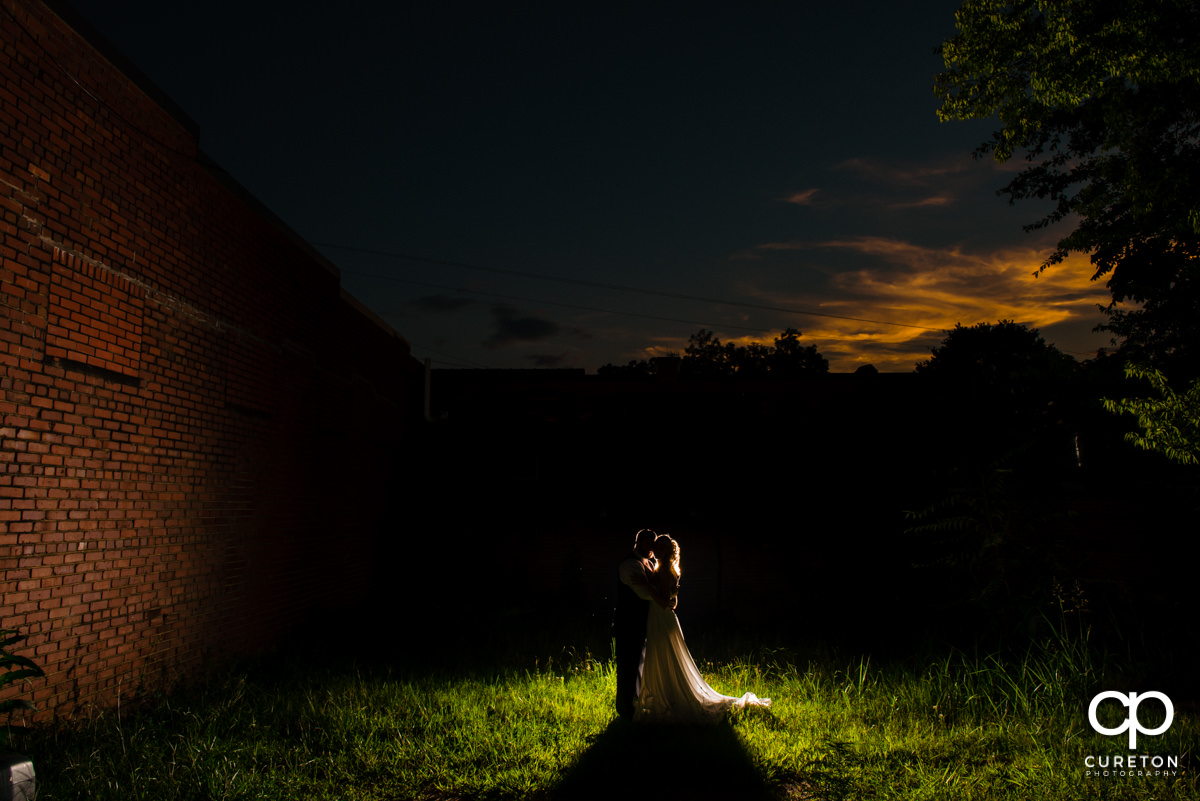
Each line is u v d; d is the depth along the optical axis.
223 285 8.49
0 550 5.36
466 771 5.32
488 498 17.39
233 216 8.77
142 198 7.03
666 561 6.62
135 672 6.74
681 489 16.81
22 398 5.59
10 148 5.50
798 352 44.94
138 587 6.84
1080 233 10.10
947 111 10.09
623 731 6.20
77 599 6.07
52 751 5.32
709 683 7.86
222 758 5.36
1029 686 7.20
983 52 9.35
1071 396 10.37
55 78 5.96
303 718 6.46
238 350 8.83
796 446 16.64
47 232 5.85
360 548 13.55
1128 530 9.89
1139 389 9.48
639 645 6.58
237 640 8.62
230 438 8.59
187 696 7.04
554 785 5.07
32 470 5.66
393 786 5.08
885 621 11.41
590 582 16.83
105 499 6.45
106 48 6.62
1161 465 9.80
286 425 10.18
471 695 7.25
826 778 5.18
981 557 9.85
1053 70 8.82
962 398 13.39
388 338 15.39
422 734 6.17
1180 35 8.16
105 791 4.71
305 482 10.85
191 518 7.73
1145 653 8.04
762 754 5.56
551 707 6.86
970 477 10.62
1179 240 9.32
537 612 14.86
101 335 6.43
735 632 11.30
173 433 7.45
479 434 17.75
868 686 7.55
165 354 7.35
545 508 17.25
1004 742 5.88
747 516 16.50
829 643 10.16
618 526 17.03
